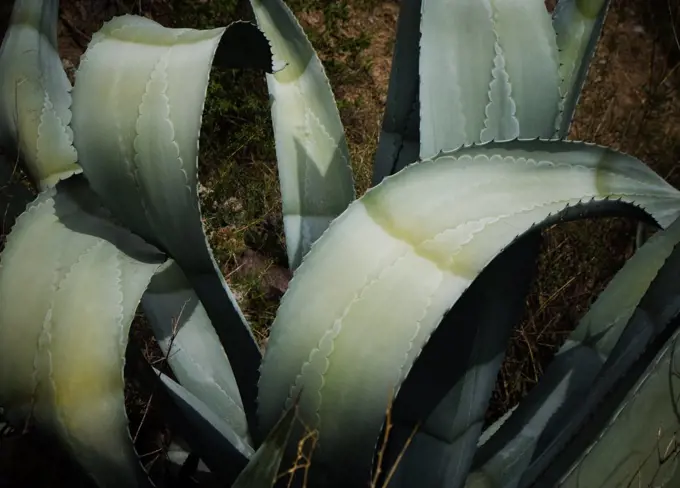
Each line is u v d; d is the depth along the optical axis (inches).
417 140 61.5
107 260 43.9
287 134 61.2
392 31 151.4
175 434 62.7
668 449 44.8
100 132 42.4
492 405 82.8
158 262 44.5
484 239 38.9
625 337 48.8
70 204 46.5
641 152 130.9
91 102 42.8
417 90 59.2
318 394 38.5
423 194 40.3
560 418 58.6
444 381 49.9
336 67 131.4
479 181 41.3
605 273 103.2
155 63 42.4
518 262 48.6
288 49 61.7
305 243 61.4
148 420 70.2
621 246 108.2
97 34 44.8
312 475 41.0
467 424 52.1
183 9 125.4
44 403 42.3
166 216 42.4
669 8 152.4
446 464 52.8
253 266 102.0
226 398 63.3
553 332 90.3
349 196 62.5
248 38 49.3
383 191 40.4
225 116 115.6
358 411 38.2
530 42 48.4
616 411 43.6
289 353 39.2
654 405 44.0
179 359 63.2
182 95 41.3
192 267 44.6
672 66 158.7
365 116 128.7
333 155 62.0
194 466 61.4
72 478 57.7
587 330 61.7
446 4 47.9
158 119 41.2
